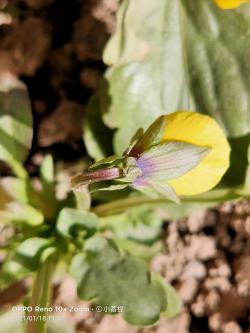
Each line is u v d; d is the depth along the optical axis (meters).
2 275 0.13
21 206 0.14
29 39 0.16
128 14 0.14
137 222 0.15
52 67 0.16
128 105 0.14
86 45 0.16
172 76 0.15
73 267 0.13
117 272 0.13
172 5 0.14
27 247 0.13
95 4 0.16
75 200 0.15
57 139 0.16
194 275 0.16
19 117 0.14
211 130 0.11
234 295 0.16
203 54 0.15
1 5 0.16
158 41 0.14
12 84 0.15
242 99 0.15
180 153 0.10
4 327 0.14
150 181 0.10
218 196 0.14
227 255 0.16
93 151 0.15
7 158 0.14
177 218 0.15
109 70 0.14
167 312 0.13
